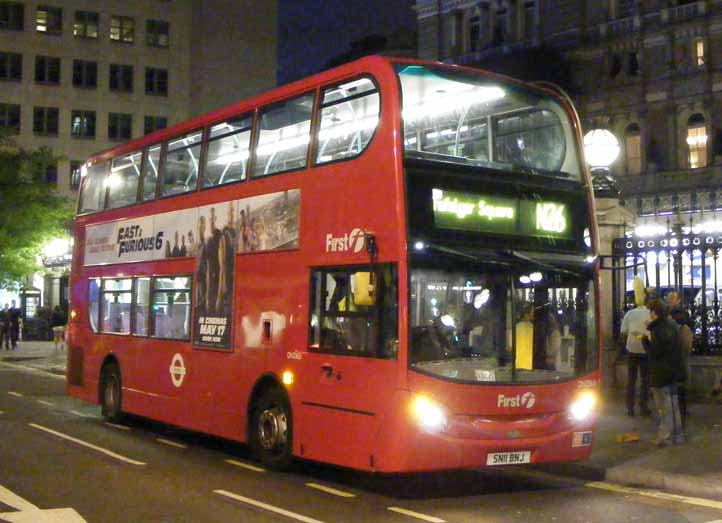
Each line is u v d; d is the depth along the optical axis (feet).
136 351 49.16
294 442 35.45
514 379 31.86
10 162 125.29
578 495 33.32
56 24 219.41
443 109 33.50
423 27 176.35
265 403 37.81
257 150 40.16
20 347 137.90
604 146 55.83
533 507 31.09
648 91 147.43
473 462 30.86
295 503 31.22
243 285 39.75
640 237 52.26
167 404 45.50
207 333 42.29
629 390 47.88
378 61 32.94
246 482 35.04
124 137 224.33
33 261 127.75
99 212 55.88
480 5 165.99
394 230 30.94
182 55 231.30
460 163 32.37
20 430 48.65
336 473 37.45
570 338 33.50
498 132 35.50
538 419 32.27
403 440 30.01
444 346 30.89
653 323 39.75
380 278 31.40
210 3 240.73
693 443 39.99
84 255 57.41
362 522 28.35
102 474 35.99
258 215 39.19
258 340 38.37
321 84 36.14
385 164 31.71
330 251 34.27
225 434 40.42
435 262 31.04
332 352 33.68
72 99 219.82
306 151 36.58
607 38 151.33
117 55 224.53
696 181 140.26
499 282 32.14
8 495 31.42
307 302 35.45
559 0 157.58
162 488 33.37
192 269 44.16
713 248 50.85
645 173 145.89
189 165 45.80
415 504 31.48
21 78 215.51
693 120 143.84
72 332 57.82
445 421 30.42
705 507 31.14
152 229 48.52
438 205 31.53
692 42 144.05
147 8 228.02
